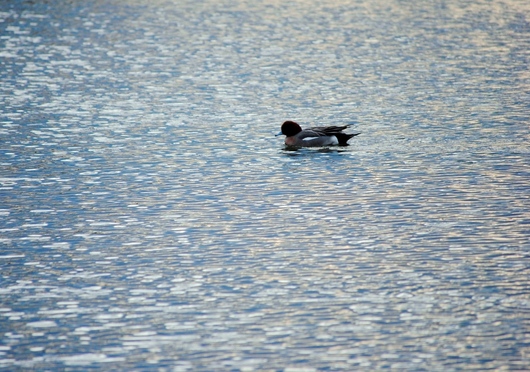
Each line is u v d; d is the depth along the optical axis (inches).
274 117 1240.8
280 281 653.3
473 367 518.6
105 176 946.7
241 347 547.2
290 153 1054.4
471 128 1156.5
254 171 971.9
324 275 663.8
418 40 1884.8
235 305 610.9
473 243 729.0
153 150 1059.9
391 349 542.3
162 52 1747.0
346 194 878.4
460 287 636.1
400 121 1206.9
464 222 784.3
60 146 1071.0
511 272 662.5
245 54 1734.7
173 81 1486.2
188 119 1226.6
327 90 1421.0
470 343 548.7
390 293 628.1
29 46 1786.4
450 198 858.1
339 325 577.0
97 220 800.3
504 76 1510.8
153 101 1334.9
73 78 1496.1
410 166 981.8
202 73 1553.9
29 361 531.5
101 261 697.0
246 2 2469.2
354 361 528.1
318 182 924.6
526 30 1996.8
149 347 549.0
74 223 791.7
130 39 1883.6
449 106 1293.1
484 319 582.2
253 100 1349.7
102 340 559.2
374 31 2000.5
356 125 1190.3
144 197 871.7
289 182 926.4
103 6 2359.7
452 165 981.2
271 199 864.9
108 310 604.4
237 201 858.8
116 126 1179.3
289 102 1336.1
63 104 1305.4
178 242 741.3
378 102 1330.0
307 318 588.4
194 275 667.4
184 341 556.7
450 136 1117.1
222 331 570.3
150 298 624.4
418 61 1659.7
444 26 2064.5
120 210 829.8
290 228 775.1
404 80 1492.4
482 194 868.6
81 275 668.7
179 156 1034.1
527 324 573.9
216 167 987.3
